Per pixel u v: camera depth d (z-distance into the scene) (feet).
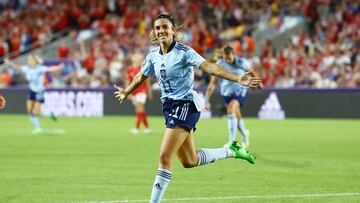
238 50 304.91
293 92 284.82
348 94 278.67
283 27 344.49
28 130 229.45
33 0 404.16
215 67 78.95
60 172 123.44
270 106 287.28
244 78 76.28
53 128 238.68
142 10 371.56
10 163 136.87
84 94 308.40
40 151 160.56
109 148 167.73
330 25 329.31
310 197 96.63
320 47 319.27
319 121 270.87
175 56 82.48
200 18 351.87
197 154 89.76
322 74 298.35
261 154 153.28
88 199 95.35
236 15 353.10
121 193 100.53
